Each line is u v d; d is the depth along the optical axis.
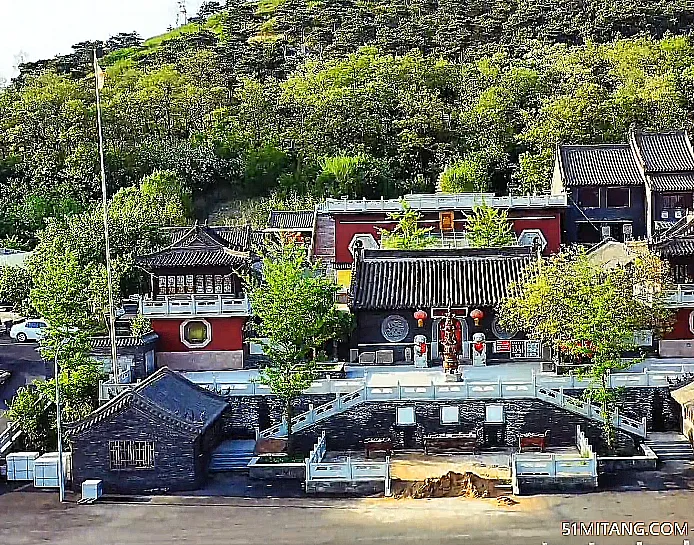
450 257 58.06
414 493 39.88
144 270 60.22
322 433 46.50
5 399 53.81
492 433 46.44
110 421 41.78
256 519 37.03
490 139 104.19
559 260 49.50
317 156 107.12
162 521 37.00
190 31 189.88
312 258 73.50
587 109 98.06
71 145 105.00
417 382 49.22
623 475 42.19
